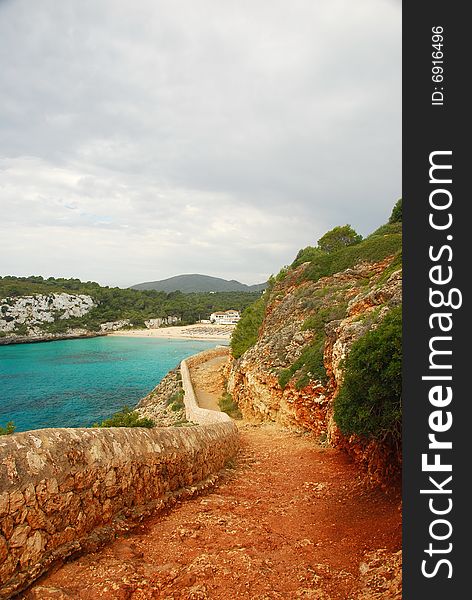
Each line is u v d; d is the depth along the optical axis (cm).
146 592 427
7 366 7962
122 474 594
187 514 675
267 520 699
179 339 13900
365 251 3008
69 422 4009
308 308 2642
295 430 1873
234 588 453
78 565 459
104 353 10262
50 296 15512
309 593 457
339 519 716
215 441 1042
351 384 867
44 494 443
